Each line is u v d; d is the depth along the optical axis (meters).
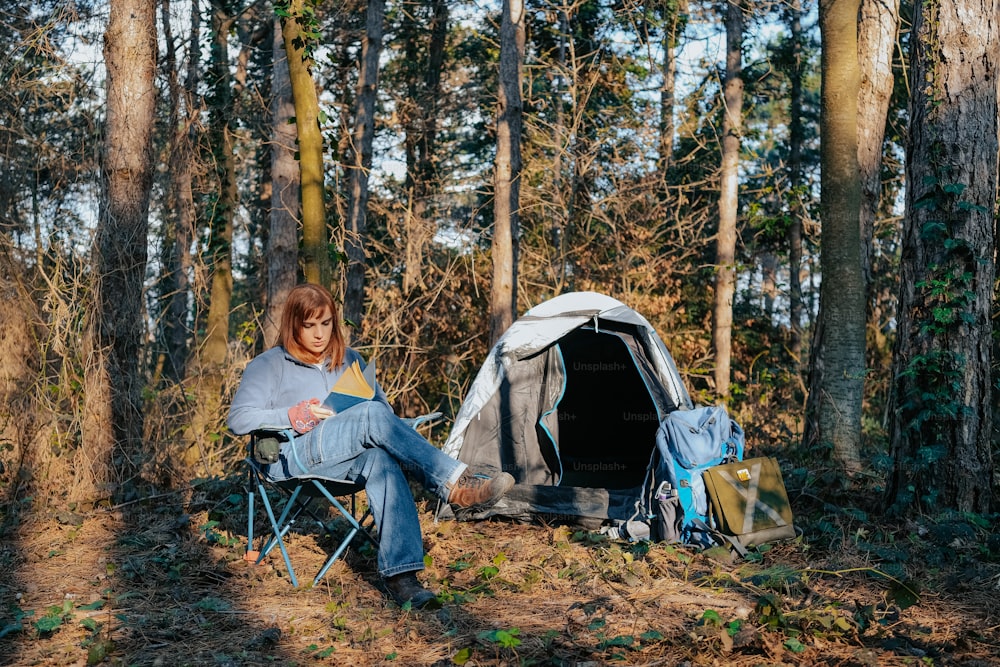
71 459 5.70
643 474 7.50
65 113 6.48
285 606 3.86
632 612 3.71
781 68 20.84
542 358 7.16
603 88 18.16
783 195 16.45
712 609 3.56
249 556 4.41
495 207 11.23
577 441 8.11
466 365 15.49
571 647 3.29
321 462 3.98
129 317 5.82
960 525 4.66
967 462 4.99
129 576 4.20
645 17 15.07
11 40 6.61
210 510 5.50
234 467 7.55
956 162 5.10
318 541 4.91
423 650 3.31
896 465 5.24
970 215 5.05
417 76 21.27
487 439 6.38
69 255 5.91
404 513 3.87
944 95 5.15
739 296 21.62
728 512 4.69
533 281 15.48
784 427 10.33
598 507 5.55
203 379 8.05
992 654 3.21
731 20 15.41
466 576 4.34
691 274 17.62
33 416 5.61
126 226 5.83
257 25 14.99
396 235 13.89
